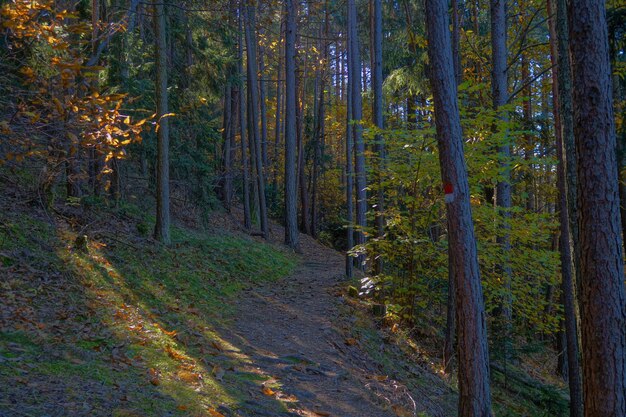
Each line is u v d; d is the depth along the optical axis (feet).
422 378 33.01
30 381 15.02
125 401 15.56
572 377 30.94
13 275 24.16
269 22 64.03
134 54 43.45
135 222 44.55
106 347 20.21
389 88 56.95
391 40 70.69
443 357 36.65
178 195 64.85
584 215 15.83
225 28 58.34
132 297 28.60
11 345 17.40
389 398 26.30
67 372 16.57
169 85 54.60
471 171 33.65
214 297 36.58
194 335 26.43
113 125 18.16
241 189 96.02
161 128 42.93
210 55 59.06
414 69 54.90
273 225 98.63
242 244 61.67
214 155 75.82
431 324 44.52
